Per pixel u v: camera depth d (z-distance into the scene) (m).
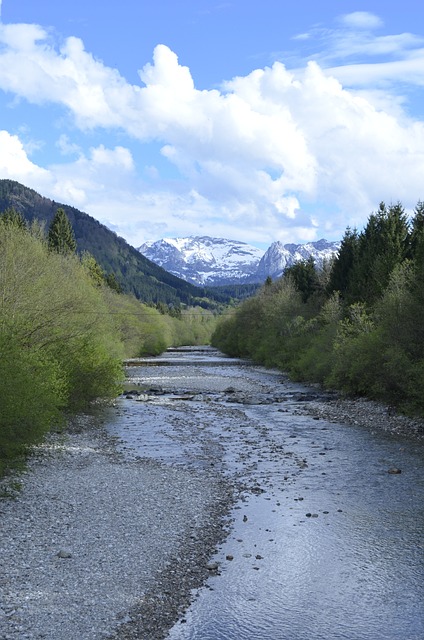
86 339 36.59
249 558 14.51
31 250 45.09
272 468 24.34
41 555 13.89
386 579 13.36
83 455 25.58
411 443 29.70
